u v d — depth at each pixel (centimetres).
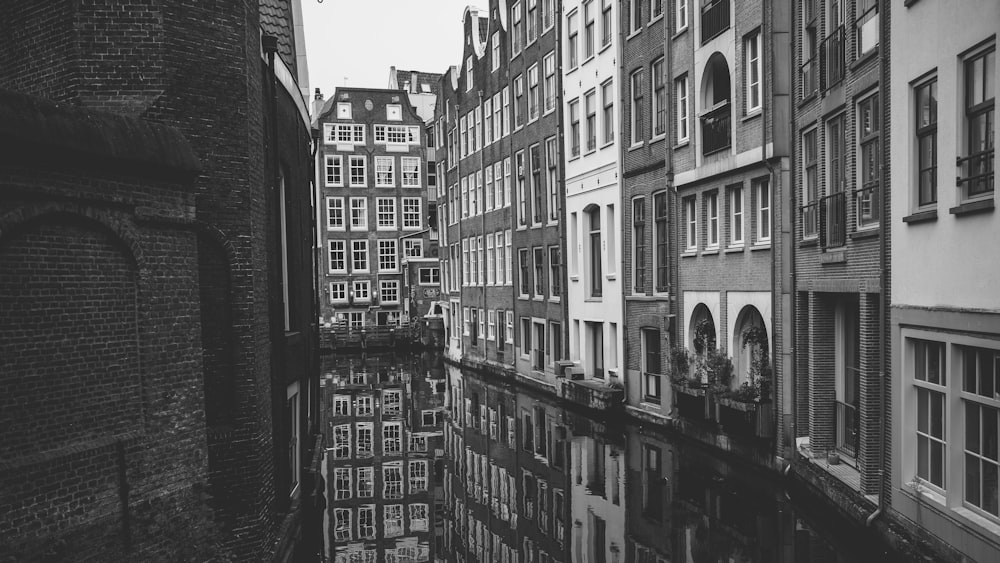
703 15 1678
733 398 1480
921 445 946
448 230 4203
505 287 3231
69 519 616
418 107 6538
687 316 1792
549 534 1184
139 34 802
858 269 1114
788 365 1373
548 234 2756
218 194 854
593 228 2430
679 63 1802
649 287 2008
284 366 1109
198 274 775
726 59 1584
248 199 876
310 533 1284
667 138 1850
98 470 643
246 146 874
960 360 859
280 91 1201
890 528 972
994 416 800
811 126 1295
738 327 1582
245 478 868
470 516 1341
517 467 1662
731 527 1146
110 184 661
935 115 905
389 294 5481
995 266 777
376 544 1213
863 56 1078
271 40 1059
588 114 2397
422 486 1574
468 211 3778
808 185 1329
